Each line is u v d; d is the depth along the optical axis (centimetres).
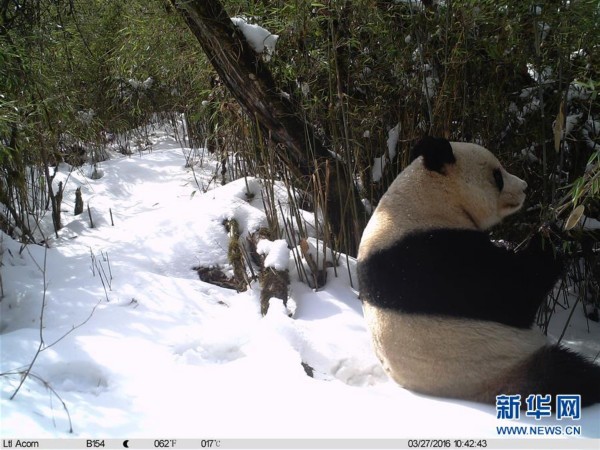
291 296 264
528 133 282
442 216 204
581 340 277
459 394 192
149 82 509
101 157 506
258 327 229
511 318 197
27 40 334
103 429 166
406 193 208
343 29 278
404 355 195
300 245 274
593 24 231
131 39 345
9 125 284
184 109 480
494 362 189
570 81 262
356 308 255
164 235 311
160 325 234
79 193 376
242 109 293
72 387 192
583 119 272
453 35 268
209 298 263
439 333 190
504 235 296
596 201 269
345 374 218
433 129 272
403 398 191
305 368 211
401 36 283
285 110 281
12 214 314
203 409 176
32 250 299
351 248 294
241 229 306
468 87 284
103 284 263
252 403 179
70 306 248
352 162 296
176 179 423
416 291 192
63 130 408
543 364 189
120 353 208
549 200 284
